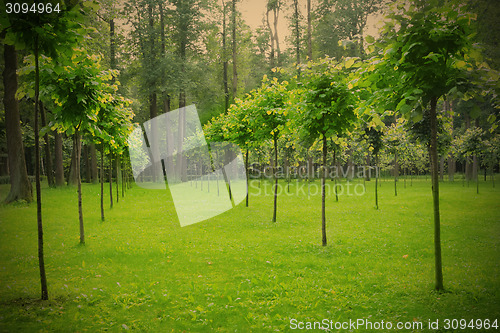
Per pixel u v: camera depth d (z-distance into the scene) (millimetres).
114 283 5879
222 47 40000
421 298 4980
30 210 13906
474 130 23359
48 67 5480
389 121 32062
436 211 5309
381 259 7168
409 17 4535
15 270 6613
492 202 15797
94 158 29672
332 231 10234
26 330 4039
